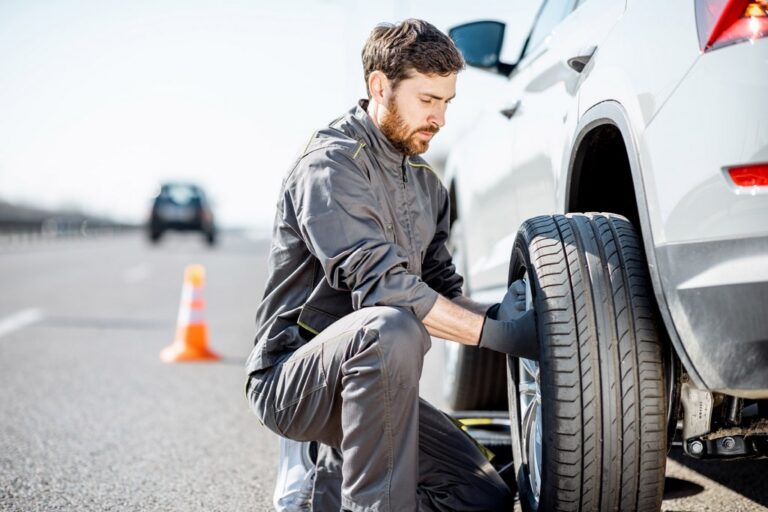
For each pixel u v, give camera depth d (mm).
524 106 3049
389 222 2350
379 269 2172
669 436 2082
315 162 2281
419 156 2525
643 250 2113
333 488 2348
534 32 3453
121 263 17484
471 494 2391
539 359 2053
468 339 2189
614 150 2410
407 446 2148
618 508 2021
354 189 2238
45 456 3604
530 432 2354
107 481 3252
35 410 4461
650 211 1935
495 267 3348
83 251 23125
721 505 2758
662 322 2041
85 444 3797
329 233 2219
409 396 2137
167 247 26188
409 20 2254
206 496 3070
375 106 2332
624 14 2266
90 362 5910
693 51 1864
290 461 2625
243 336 7270
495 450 2957
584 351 1992
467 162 3955
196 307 6160
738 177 1764
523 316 2164
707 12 1853
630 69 2092
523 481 2344
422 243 2447
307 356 2262
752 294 1756
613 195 2547
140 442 3834
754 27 1787
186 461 3529
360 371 2121
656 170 1918
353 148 2287
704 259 1813
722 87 1797
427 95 2225
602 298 2021
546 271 2082
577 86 2473
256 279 13500
